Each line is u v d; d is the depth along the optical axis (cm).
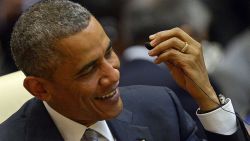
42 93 262
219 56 609
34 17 248
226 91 558
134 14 435
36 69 251
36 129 274
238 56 566
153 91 314
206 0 734
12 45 255
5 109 323
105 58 252
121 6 528
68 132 273
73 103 258
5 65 575
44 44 244
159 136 298
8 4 590
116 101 260
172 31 296
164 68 411
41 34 244
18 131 275
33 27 246
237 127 309
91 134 274
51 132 272
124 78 408
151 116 303
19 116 282
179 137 303
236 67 561
